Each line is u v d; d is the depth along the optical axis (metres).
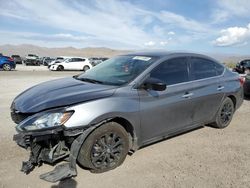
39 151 3.66
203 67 5.49
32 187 3.49
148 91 4.31
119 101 3.95
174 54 5.00
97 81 4.54
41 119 3.48
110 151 3.93
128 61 4.91
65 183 3.61
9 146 4.70
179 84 4.82
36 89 4.43
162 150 4.77
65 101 3.65
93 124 3.66
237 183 3.72
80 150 3.71
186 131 5.54
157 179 3.79
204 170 4.08
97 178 3.76
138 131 4.25
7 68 25.06
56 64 31.00
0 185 3.51
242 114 7.64
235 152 4.79
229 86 5.97
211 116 5.67
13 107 4.14
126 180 3.74
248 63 26.38
